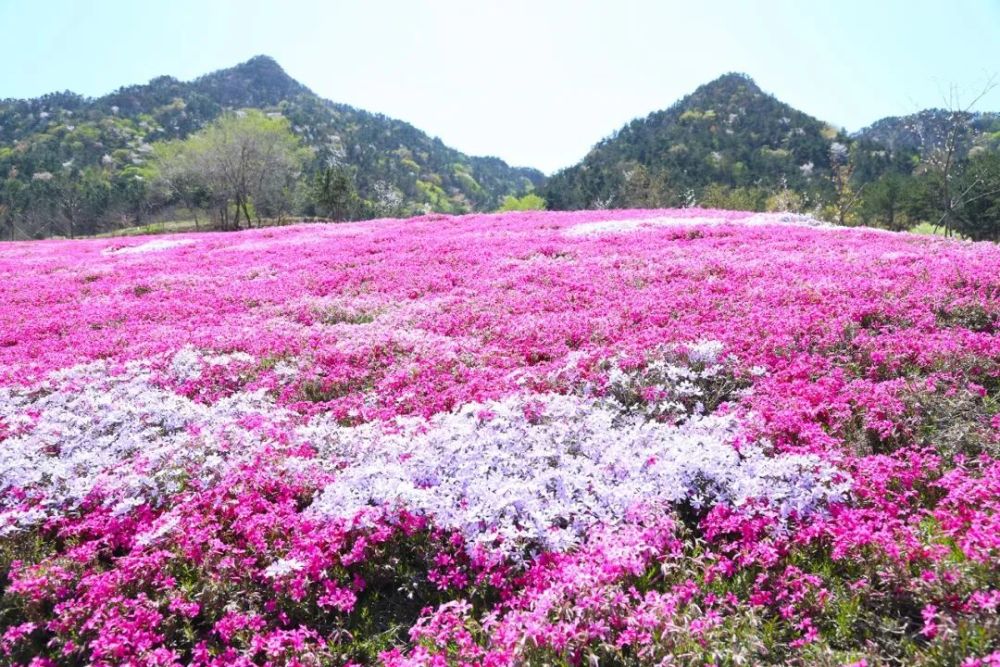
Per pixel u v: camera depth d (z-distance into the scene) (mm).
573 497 7098
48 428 9625
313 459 8258
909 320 10508
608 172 146750
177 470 8102
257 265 22844
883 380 9062
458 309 14914
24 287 21688
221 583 6031
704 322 11961
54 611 5922
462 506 6965
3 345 15258
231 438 9047
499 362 11414
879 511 6344
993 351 8969
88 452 8906
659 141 179875
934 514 6008
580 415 8969
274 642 5250
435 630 5328
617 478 7328
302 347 13016
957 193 67438
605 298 14461
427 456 7871
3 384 11969
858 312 11039
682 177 137375
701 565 5918
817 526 6039
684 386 9383
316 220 114938
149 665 5258
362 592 6332
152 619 5656
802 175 147500
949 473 6602
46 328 16141
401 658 5074
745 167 151000
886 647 4992
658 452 7641
